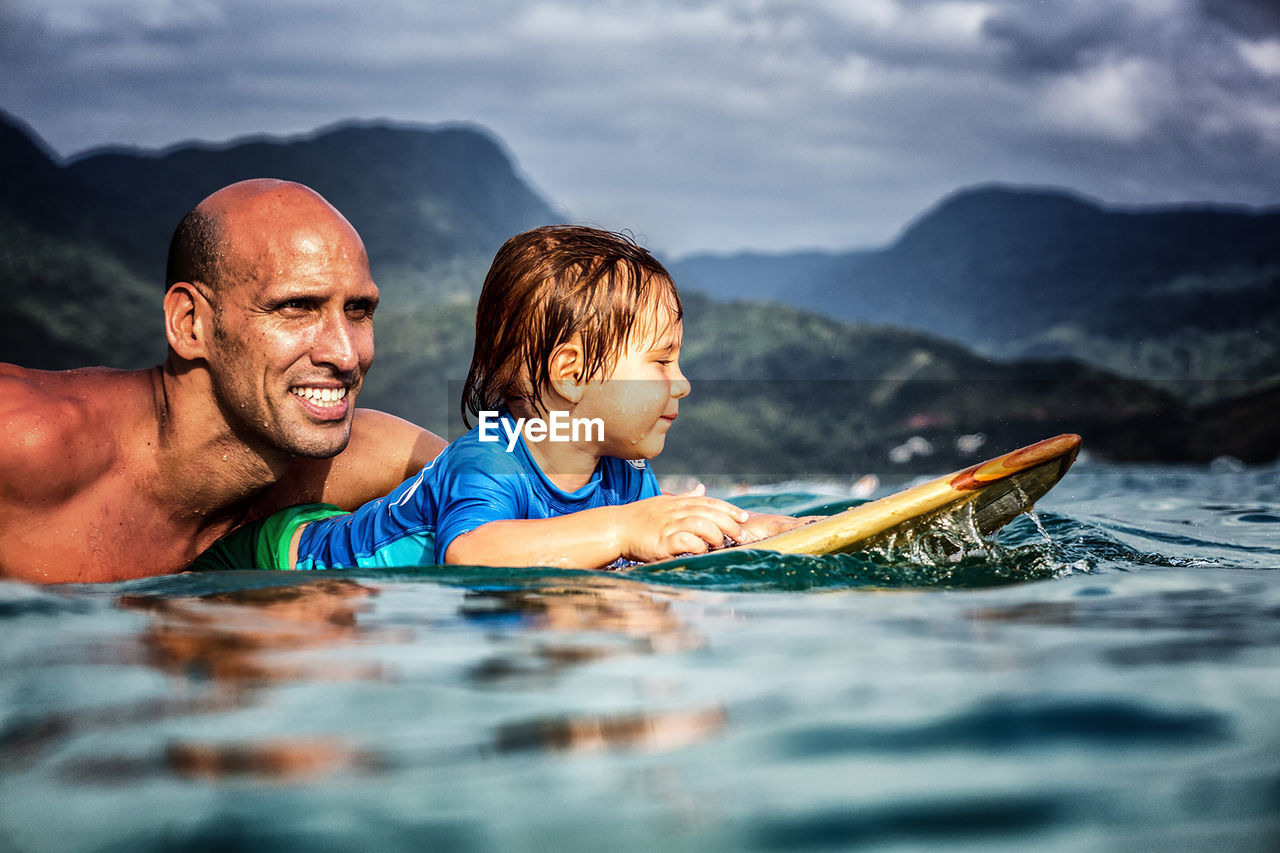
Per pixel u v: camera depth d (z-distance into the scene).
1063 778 0.95
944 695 1.19
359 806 0.90
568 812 0.89
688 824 0.87
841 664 1.33
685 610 1.73
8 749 1.04
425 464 3.12
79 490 2.49
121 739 1.06
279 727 1.09
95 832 0.86
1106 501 4.49
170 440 2.59
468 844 0.83
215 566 2.76
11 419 2.38
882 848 0.82
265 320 2.48
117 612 1.69
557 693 1.21
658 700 1.18
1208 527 3.36
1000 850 0.82
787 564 2.15
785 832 0.85
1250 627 1.57
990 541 2.55
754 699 1.19
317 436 2.57
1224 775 0.96
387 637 1.50
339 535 2.66
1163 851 0.82
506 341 2.63
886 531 2.41
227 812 0.89
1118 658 1.36
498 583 2.01
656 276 2.64
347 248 2.55
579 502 2.67
